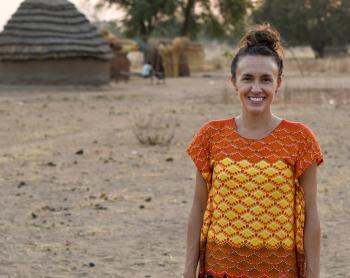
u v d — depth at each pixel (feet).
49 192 35.37
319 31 243.81
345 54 240.12
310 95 89.61
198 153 12.02
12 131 59.26
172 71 166.30
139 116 70.03
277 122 11.84
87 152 48.11
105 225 28.81
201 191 12.17
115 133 57.52
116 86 122.83
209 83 133.28
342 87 102.78
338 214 30.45
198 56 196.65
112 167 42.42
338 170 40.63
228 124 11.93
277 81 11.95
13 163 43.86
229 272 11.59
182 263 23.97
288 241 11.55
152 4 213.05
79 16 116.26
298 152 11.68
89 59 114.32
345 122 62.34
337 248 25.45
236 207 11.51
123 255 24.80
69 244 26.13
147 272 23.03
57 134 57.57
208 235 11.87
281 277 11.55
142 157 45.88
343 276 22.44
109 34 142.51
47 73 112.47
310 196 11.81
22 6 114.83
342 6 243.60
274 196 11.45
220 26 221.46
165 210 31.48
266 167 11.48
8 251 25.18
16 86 110.11
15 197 34.19
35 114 72.54
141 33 215.31
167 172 40.73
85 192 35.37
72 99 91.71
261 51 11.69
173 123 63.31
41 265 23.67
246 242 11.47
